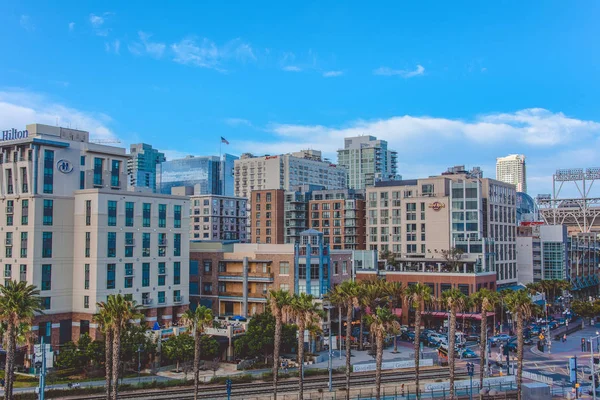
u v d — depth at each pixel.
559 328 176.38
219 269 157.75
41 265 125.69
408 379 107.06
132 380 102.12
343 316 151.75
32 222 125.06
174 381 99.75
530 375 109.50
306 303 85.62
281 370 111.62
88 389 93.81
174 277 143.00
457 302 94.00
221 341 119.81
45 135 130.00
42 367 75.00
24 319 74.38
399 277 184.75
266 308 123.50
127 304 78.38
